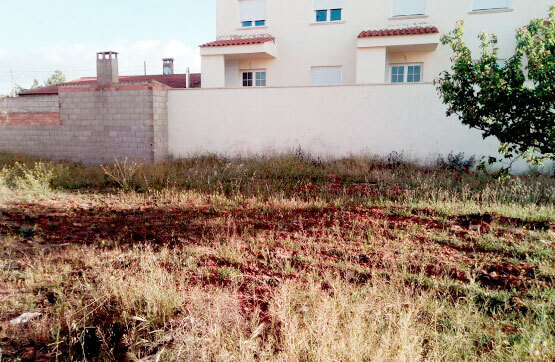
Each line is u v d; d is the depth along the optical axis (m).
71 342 3.05
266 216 6.74
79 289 3.89
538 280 4.02
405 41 14.18
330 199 7.75
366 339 2.79
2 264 4.50
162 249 5.01
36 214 6.91
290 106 12.83
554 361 2.69
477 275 4.19
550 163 10.34
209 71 16.36
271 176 10.40
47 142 14.12
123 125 13.26
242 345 2.72
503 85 6.21
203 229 6.01
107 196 8.58
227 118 13.39
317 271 4.34
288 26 16.75
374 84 12.08
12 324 3.28
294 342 2.79
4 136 14.55
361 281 4.11
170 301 3.48
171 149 13.95
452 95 6.86
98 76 13.41
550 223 5.77
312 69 16.73
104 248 5.14
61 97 13.76
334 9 16.31
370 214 6.62
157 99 13.16
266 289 3.94
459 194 7.73
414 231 5.66
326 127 12.59
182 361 2.70
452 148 11.61
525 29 6.18
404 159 11.81
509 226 5.77
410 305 3.37
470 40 14.84
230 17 17.45
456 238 5.37
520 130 6.35
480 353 2.88
